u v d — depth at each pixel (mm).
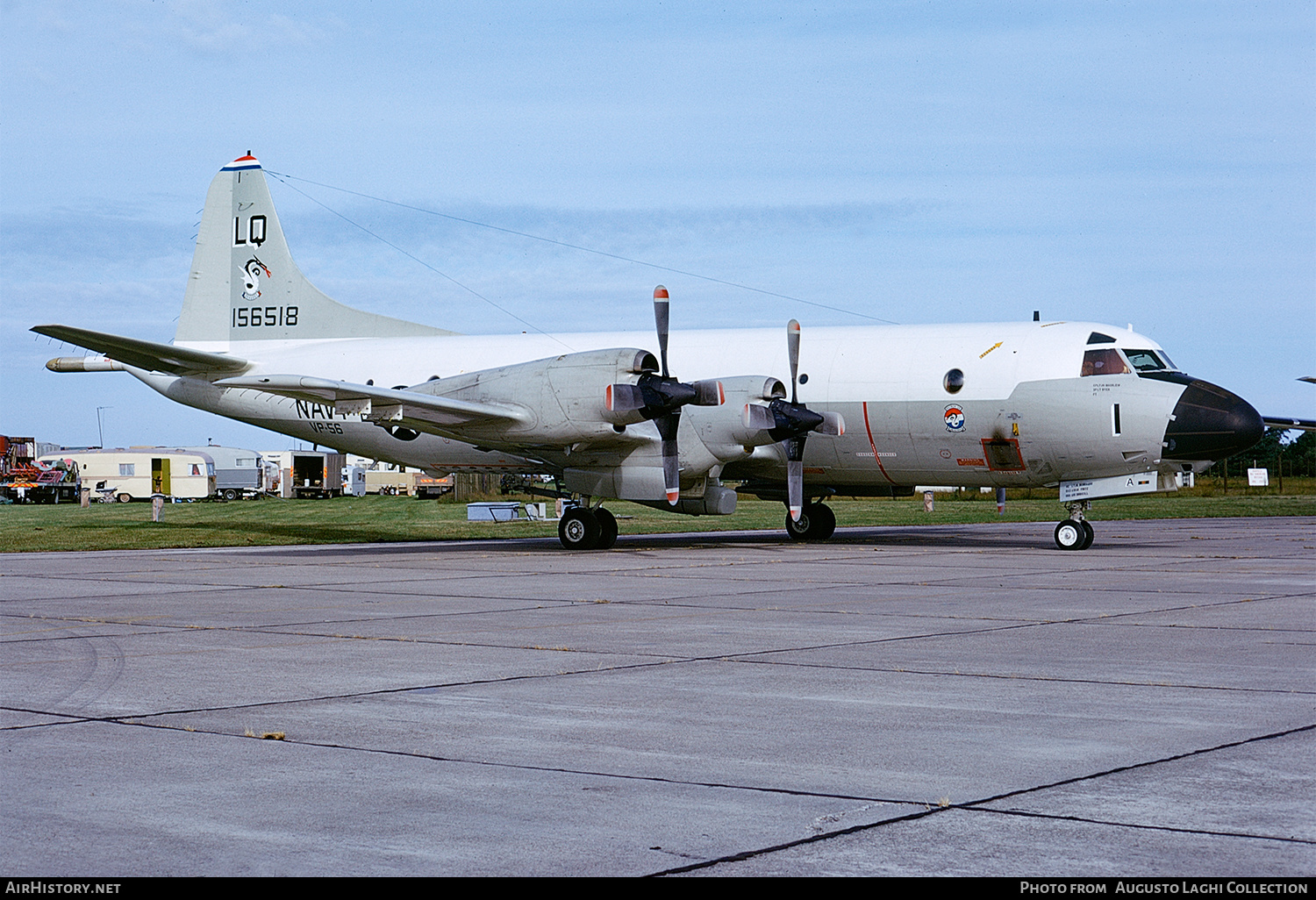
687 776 5777
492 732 6762
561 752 6277
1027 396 21625
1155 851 4609
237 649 9938
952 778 5703
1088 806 5207
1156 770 5805
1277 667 8867
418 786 5613
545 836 4863
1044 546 24000
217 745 6449
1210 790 5434
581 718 7137
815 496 25703
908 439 22734
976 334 22594
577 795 5461
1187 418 20656
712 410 21797
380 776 5789
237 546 26500
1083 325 22312
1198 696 7730
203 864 4523
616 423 21078
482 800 5379
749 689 8055
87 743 6488
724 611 12656
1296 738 6496
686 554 22031
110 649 9961
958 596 14156
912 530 31797
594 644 10180
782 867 4477
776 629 11117
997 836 4812
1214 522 37312
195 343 28656
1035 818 5035
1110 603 13320
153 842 4781
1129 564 19203
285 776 5789
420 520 37906
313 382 20234
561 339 25484
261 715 7234
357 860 4574
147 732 6750
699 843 4762
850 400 22953
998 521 38281
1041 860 4523
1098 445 21312
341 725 6938
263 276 28312
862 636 10617
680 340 24766
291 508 52531
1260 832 4836
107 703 7633
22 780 5719
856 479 23984
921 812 5145
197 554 23141
